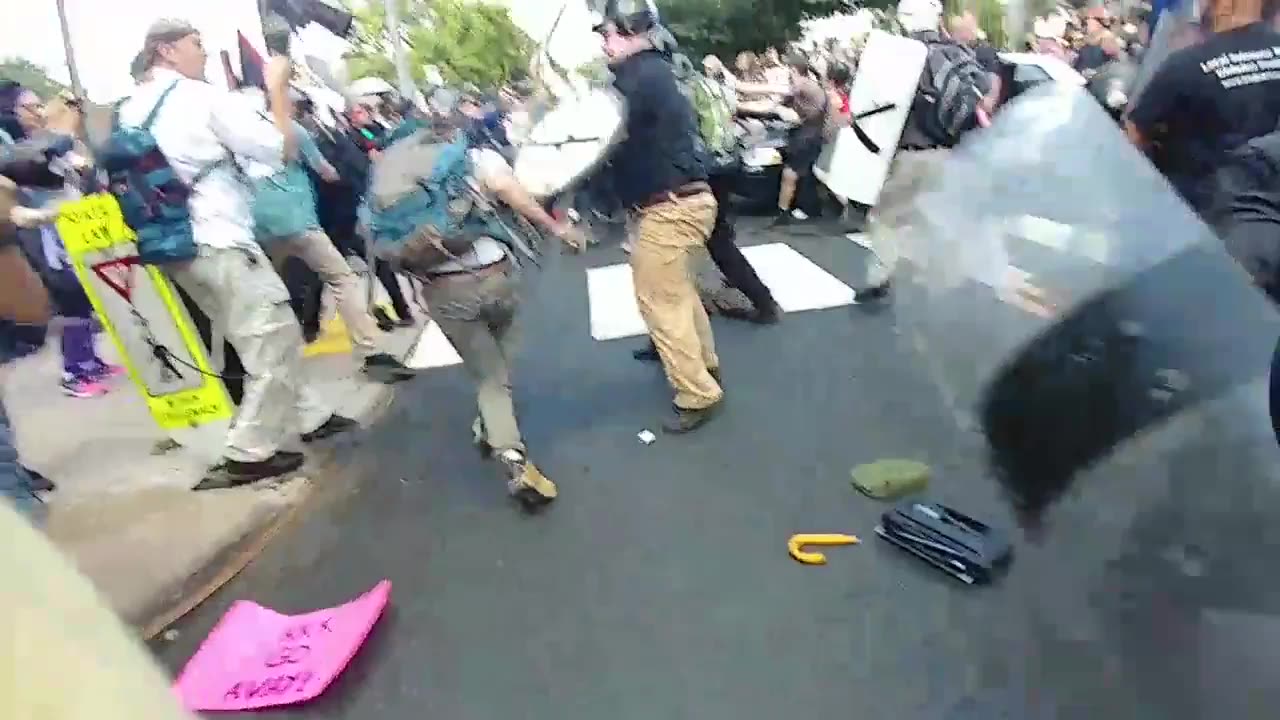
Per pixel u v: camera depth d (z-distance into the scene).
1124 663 1.06
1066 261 1.14
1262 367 0.97
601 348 4.14
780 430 3.25
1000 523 2.49
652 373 3.89
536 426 3.48
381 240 2.73
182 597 2.57
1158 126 1.48
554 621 2.37
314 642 2.33
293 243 3.84
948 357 1.18
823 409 3.36
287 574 2.68
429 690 2.16
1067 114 1.35
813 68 4.88
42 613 0.63
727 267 4.19
